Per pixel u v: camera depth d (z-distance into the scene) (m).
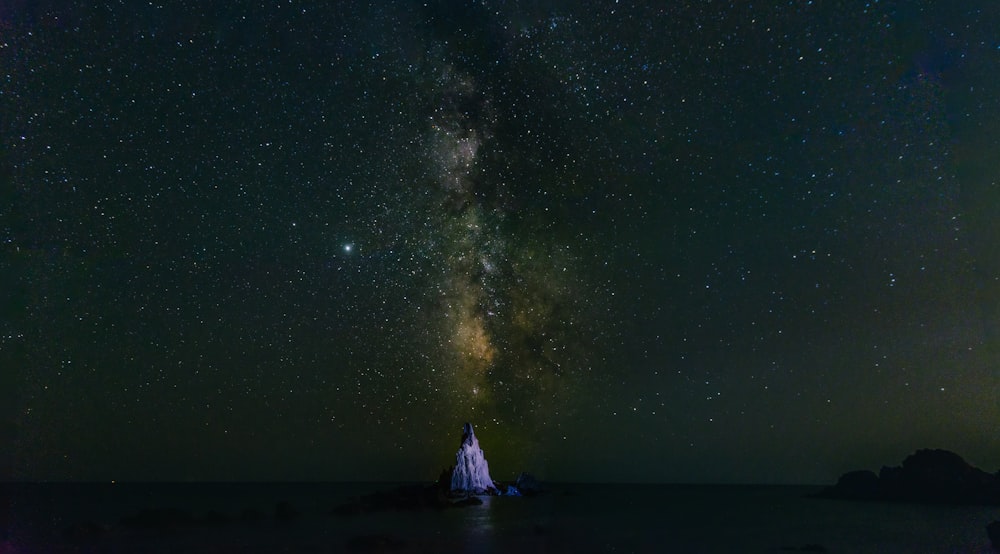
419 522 31.77
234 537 26.75
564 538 26.58
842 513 33.69
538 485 53.00
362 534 27.52
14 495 56.81
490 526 30.25
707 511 37.88
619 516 35.00
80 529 28.30
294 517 33.53
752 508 39.25
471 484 45.25
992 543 23.27
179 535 27.31
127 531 28.58
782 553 22.28
